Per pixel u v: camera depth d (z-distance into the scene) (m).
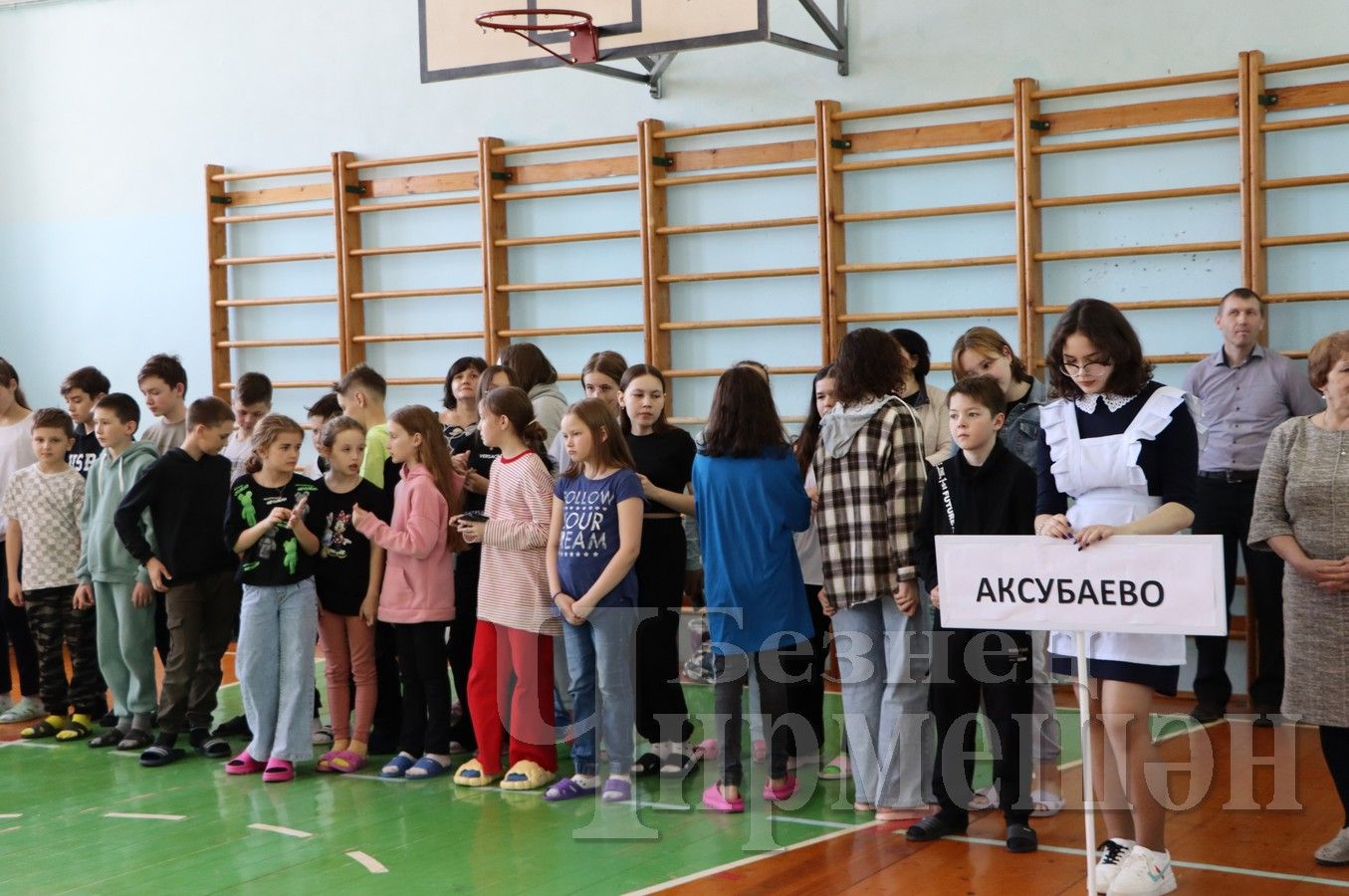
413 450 4.35
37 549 5.11
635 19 5.79
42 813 4.02
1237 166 5.35
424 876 3.34
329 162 7.34
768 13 5.53
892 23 5.98
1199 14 5.39
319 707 4.99
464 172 6.96
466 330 7.04
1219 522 5.00
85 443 5.59
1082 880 3.16
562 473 4.09
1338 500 3.17
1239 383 4.99
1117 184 5.59
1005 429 4.25
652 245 6.44
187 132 7.69
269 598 4.38
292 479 4.46
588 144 6.64
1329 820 3.61
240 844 3.65
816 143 6.06
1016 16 5.73
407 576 4.33
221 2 7.56
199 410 4.75
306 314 7.45
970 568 2.83
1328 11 5.17
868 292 6.10
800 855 3.43
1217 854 3.34
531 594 4.18
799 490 3.77
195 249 7.69
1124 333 2.99
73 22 7.93
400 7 7.12
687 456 4.30
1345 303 5.17
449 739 4.46
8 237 8.17
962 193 5.88
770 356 6.33
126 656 4.86
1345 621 3.16
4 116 8.12
